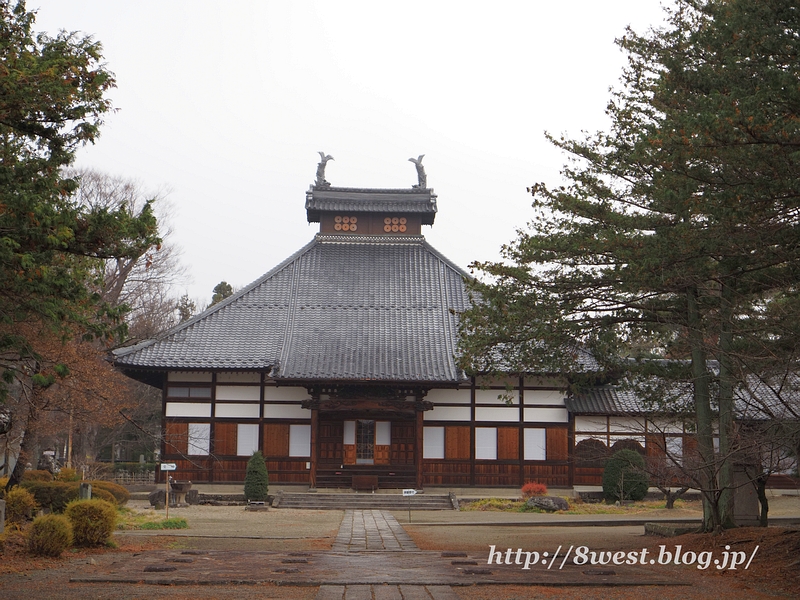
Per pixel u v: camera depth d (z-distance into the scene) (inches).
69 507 661.9
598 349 757.3
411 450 1464.1
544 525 1003.3
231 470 1435.8
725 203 489.1
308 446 1448.1
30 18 483.5
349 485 1419.8
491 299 732.0
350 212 1744.6
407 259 1717.5
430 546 722.2
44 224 435.8
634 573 546.0
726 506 705.0
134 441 2106.3
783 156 470.6
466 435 1456.7
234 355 1445.6
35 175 477.1
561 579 508.1
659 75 653.9
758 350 625.0
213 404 1454.2
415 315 1568.7
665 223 650.2
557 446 1448.1
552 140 724.7
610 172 708.0
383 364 1425.9
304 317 1556.3
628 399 1424.7
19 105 444.1
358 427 1467.8
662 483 843.4
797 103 461.1
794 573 531.2
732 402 694.5
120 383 1526.8
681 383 773.9
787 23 503.5
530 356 765.3
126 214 473.4
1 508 641.0
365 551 661.3
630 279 607.8
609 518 1072.8
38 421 879.1
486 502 1310.3
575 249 660.1
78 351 887.1
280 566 548.1
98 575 506.3
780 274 593.3
